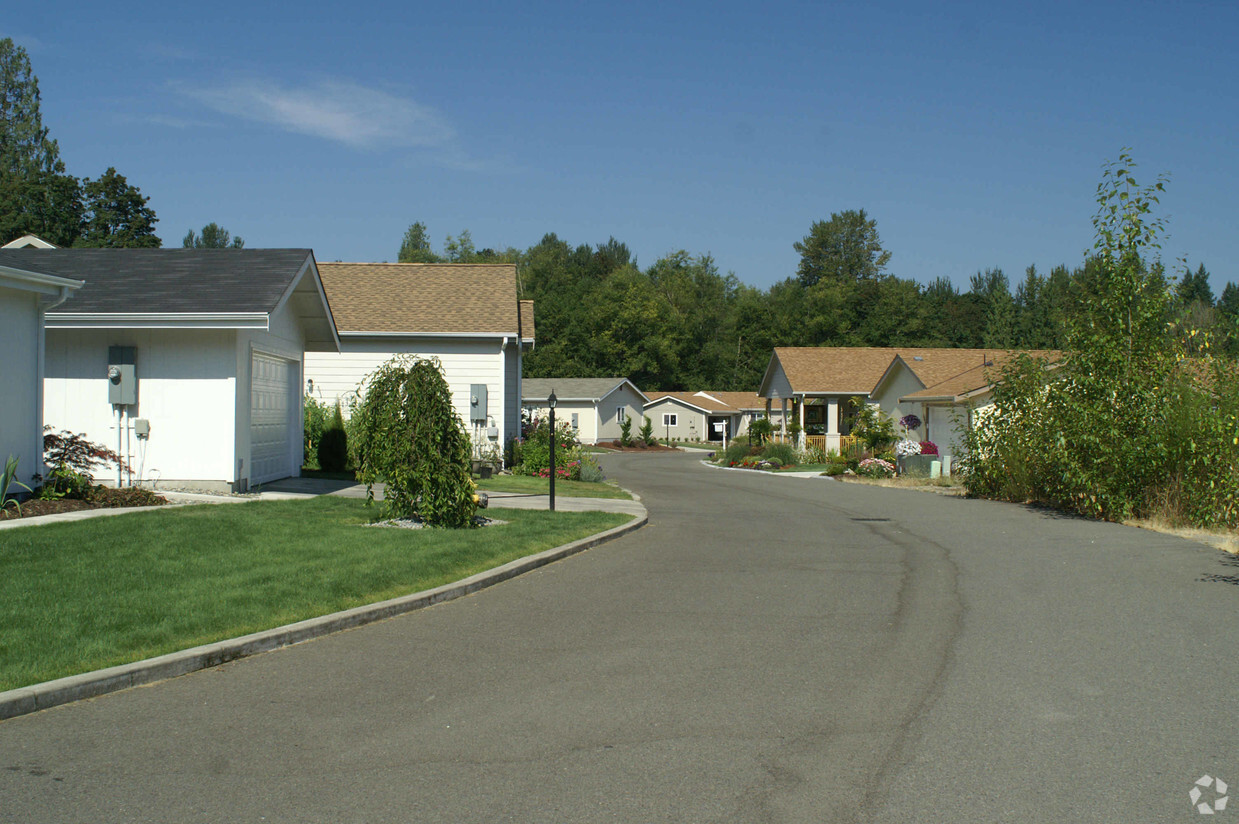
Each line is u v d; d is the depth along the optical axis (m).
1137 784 4.54
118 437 15.27
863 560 11.70
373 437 12.59
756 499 21.62
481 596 9.08
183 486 15.27
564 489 21.70
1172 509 15.80
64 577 8.26
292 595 8.05
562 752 4.91
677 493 23.56
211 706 5.64
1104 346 16.98
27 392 12.98
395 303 26.56
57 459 13.61
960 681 6.28
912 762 4.80
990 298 93.00
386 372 12.74
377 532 11.58
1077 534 14.55
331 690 5.98
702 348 97.44
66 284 13.09
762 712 5.60
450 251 102.75
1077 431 17.17
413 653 6.91
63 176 48.25
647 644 7.23
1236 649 7.19
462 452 12.68
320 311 19.06
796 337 88.38
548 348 90.19
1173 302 17.02
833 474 32.47
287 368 18.84
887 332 86.75
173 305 14.59
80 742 5.01
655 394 83.25
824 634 7.61
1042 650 7.13
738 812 4.18
